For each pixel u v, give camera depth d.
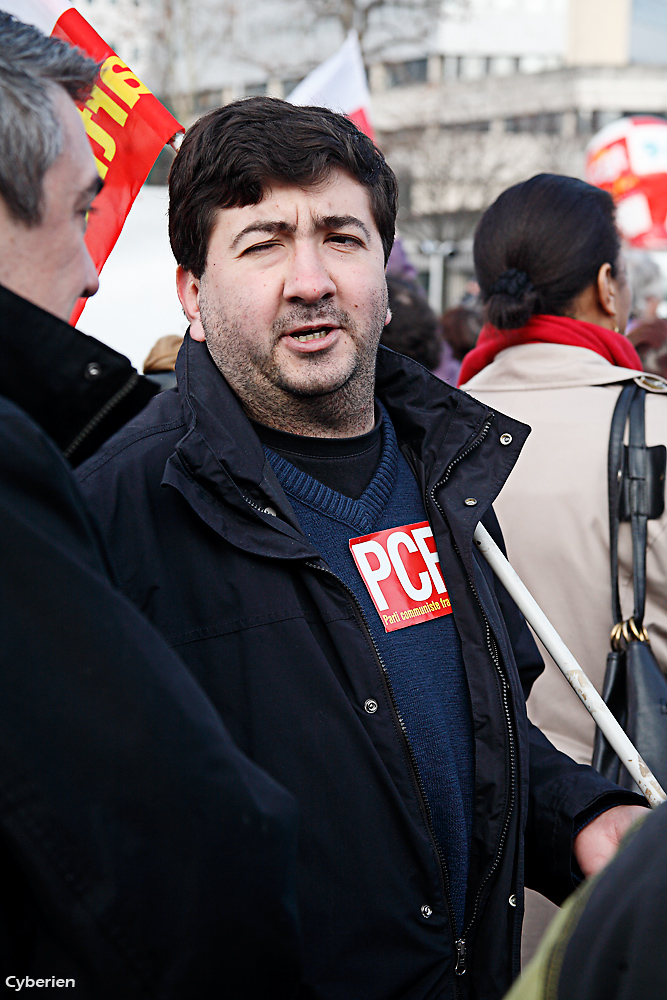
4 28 0.94
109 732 0.77
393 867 1.19
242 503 1.23
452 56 38.50
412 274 3.49
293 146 1.27
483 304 2.06
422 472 1.47
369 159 1.34
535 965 0.68
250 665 1.20
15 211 0.91
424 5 23.22
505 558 1.54
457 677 1.35
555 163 32.88
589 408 1.84
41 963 0.78
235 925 0.80
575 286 1.93
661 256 6.64
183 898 0.78
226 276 1.31
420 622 1.34
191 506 1.21
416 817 1.22
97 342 0.95
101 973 0.76
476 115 36.50
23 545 0.79
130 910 0.76
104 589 0.81
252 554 1.22
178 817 0.78
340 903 1.16
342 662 1.23
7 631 0.77
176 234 1.37
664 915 0.60
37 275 0.94
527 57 39.50
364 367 1.36
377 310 1.36
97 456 1.27
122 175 1.72
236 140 1.27
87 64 0.96
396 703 1.27
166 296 2.66
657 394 1.86
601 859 1.35
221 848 0.80
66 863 0.75
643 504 1.75
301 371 1.31
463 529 1.39
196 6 20.47
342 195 1.31
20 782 0.75
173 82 18.47
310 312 1.29
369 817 1.18
